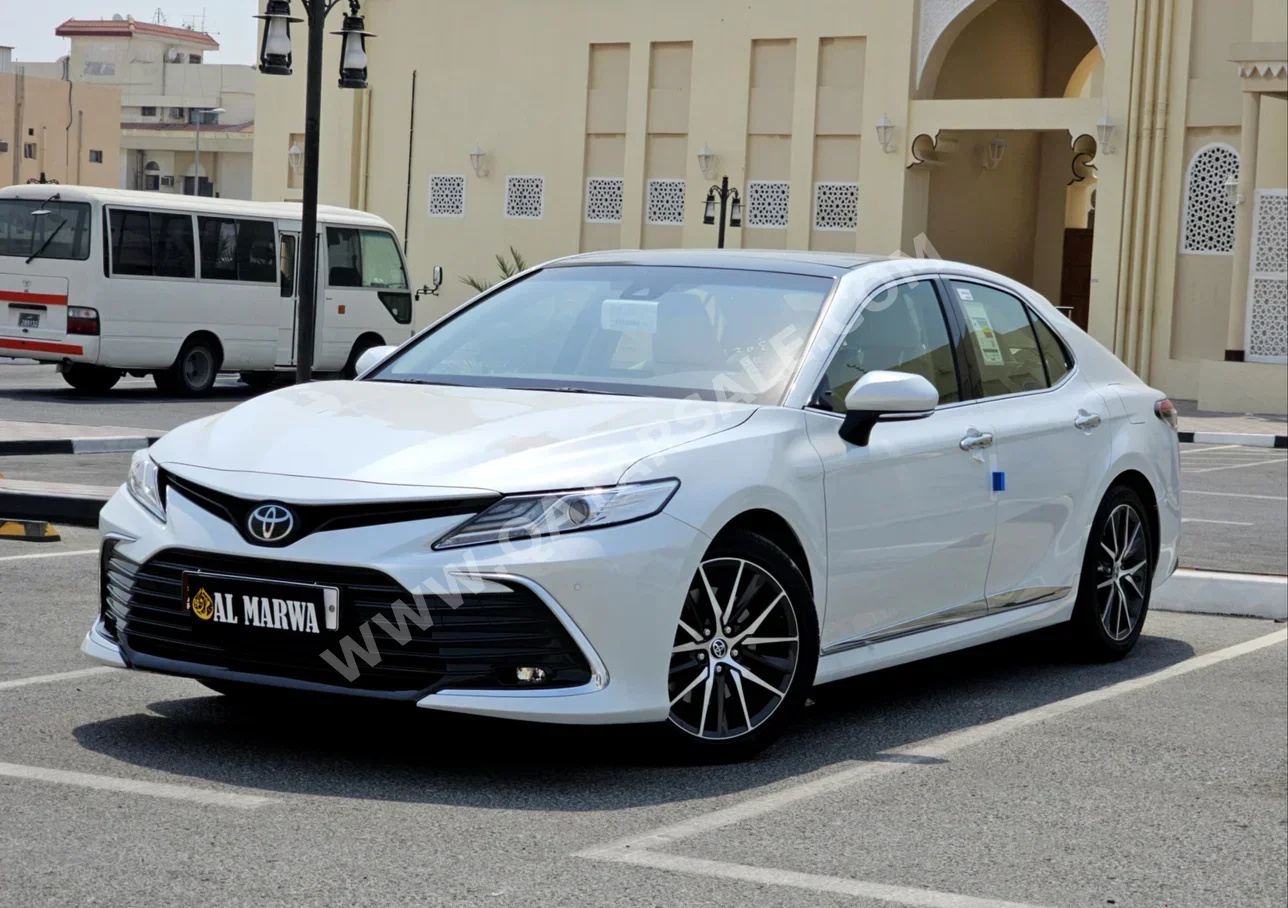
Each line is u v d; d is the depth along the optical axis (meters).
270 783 4.43
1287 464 17.59
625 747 4.98
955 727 5.55
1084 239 33.62
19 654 5.96
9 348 20.39
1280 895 3.94
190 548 4.52
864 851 4.09
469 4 34.34
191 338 21.25
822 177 30.84
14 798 4.18
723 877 3.81
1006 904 3.76
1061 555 6.38
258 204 22.50
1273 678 6.55
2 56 81.38
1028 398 6.30
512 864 3.83
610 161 33.12
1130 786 4.89
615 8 32.78
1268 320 24.97
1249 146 24.80
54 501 9.48
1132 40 27.59
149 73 93.69
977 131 31.34
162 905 3.45
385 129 35.28
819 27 30.67
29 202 20.30
